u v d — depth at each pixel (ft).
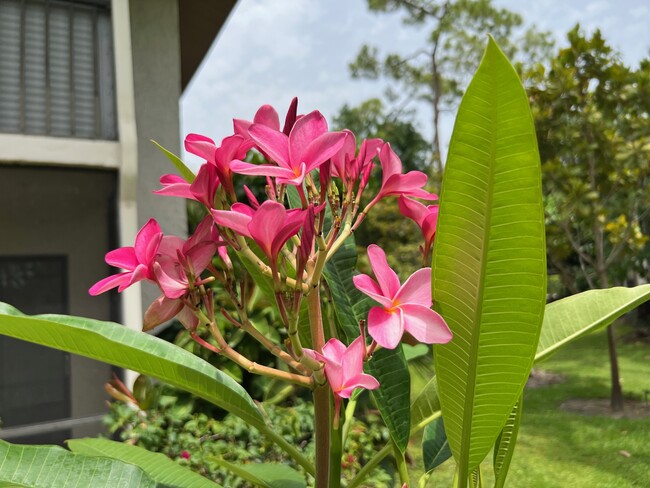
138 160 16.61
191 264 2.85
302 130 2.83
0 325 2.76
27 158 12.82
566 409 21.21
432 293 2.90
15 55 13.64
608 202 24.29
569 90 21.61
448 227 2.73
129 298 13.20
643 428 18.03
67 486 2.85
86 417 13.00
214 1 18.69
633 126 21.84
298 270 2.76
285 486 4.24
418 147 57.26
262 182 12.81
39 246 13.34
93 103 14.17
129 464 2.98
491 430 3.13
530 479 13.91
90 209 13.85
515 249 2.67
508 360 2.90
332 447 3.41
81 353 2.98
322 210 2.93
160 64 17.10
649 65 21.56
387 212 33.45
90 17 14.34
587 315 3.69
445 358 3.04
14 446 2.95
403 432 3.75
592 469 14.48
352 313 3.87
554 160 21.66
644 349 31.81
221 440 10.55
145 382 10.32
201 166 2.88
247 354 11.34
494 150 2.48
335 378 2.85
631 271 30.50
